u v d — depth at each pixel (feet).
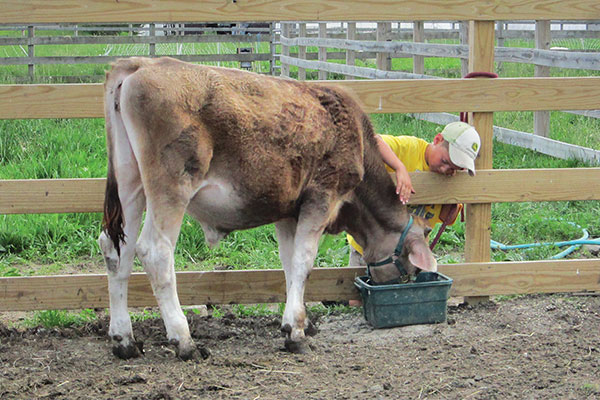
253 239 21.08
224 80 12.99
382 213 15.23
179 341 13.08
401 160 16.30
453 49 34.55
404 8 15.42
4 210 14.84
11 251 20.45
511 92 15.85
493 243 20.20
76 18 14.49
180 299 15.90
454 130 15.51
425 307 15.35
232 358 13.33
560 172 16.30
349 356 13.64
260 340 14.71
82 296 15.49
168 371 12.68
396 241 15.35
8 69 58.95
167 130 12.35
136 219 13.24
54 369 12.82
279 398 11.59
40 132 31.50
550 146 29.27
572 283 16.87
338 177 14.19
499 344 14.20
